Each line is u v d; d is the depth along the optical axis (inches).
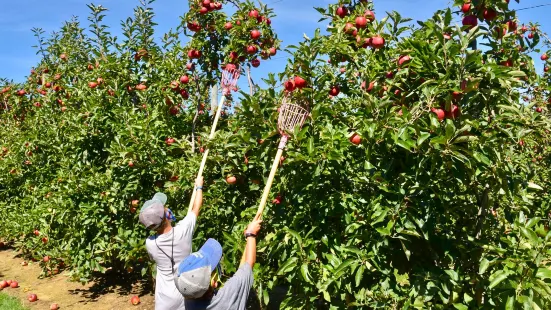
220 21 225.9
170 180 211.8
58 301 242.4
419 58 115.4
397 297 117.6
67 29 349.4
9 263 326.3
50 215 272.2
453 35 117.1
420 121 111.3
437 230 125.6
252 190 185.0
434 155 105.3
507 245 116.7
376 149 120.8
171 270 124.3
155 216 123.6
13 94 414.6
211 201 189.6
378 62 135.6
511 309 96.5
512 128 115.3
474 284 117.6
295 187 139.2
